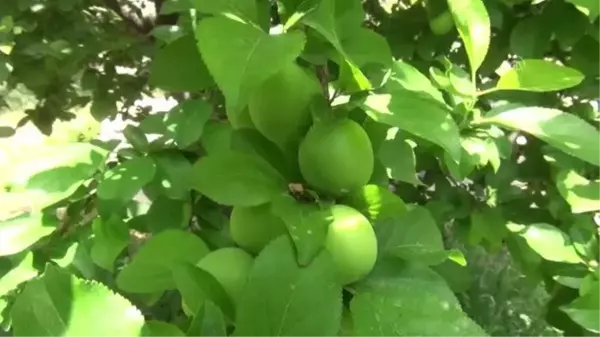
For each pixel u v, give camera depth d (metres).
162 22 0.66
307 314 0.23
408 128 0.25
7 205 0.38
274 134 0.26
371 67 0.28
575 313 0.41
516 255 0.56
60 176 0.33
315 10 0.26
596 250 0.47
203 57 0.22
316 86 0.25
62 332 0.20
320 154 0.25
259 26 0.25
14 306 0.20
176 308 0.51
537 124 0.31
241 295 0.23
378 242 0.28
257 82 0.22
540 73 0.30
